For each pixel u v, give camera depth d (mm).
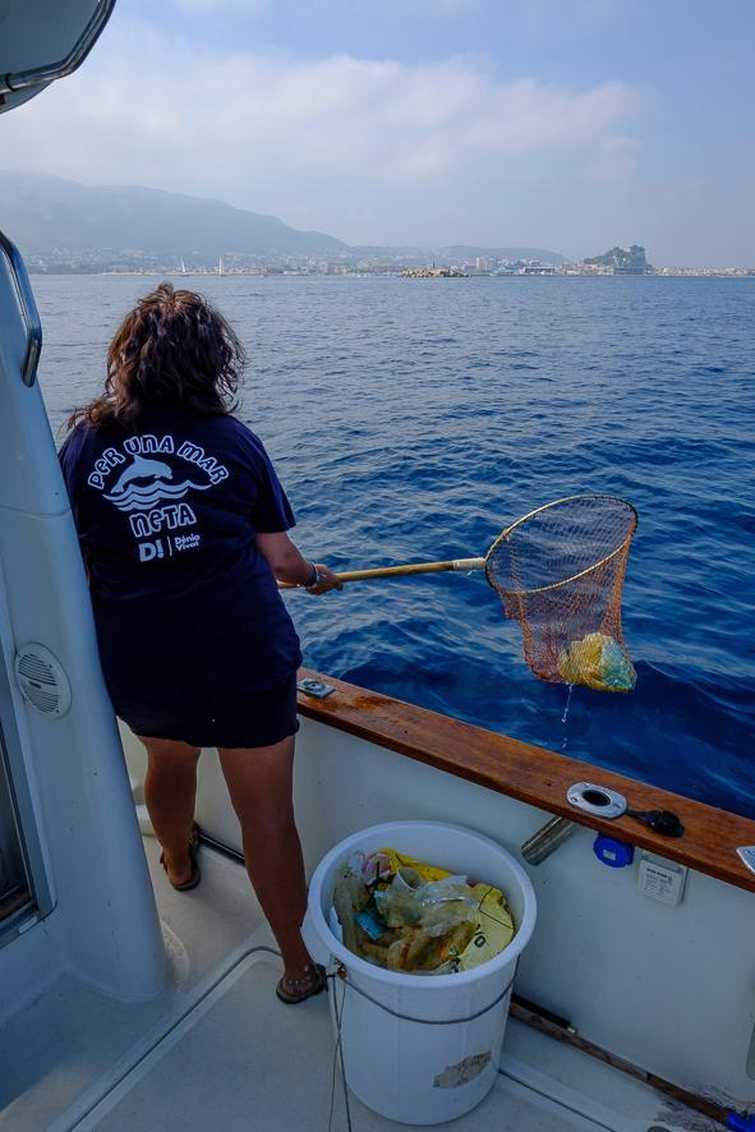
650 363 20734
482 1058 1710
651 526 7848
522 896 1758
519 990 2008
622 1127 1735
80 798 1840
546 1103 1789
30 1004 2027
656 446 11242
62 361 18109
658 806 1726
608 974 1846
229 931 2252
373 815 2174
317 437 11820
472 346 24719
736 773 4066
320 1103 1796
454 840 1951
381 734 1989
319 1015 2006
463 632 5590
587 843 1776
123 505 1625
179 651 1667
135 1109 1784
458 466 10156
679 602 6059
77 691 1729
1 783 1891
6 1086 1835
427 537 7691
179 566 1641
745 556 7082
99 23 1228
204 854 2529
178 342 1606
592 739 4328
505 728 4453
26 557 1648
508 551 3344
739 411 13984
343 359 21172
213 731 1753
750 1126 1698
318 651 5348
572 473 9875
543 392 15852
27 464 1552
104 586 1692
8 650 1775
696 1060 1784
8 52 1280
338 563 7066
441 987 1545
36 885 1987
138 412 1624
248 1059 1894
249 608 1688
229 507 1662
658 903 1716
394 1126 1749
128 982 2006
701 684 4824
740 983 1672
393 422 12891
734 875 1528
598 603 3498
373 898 1874
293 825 1932
